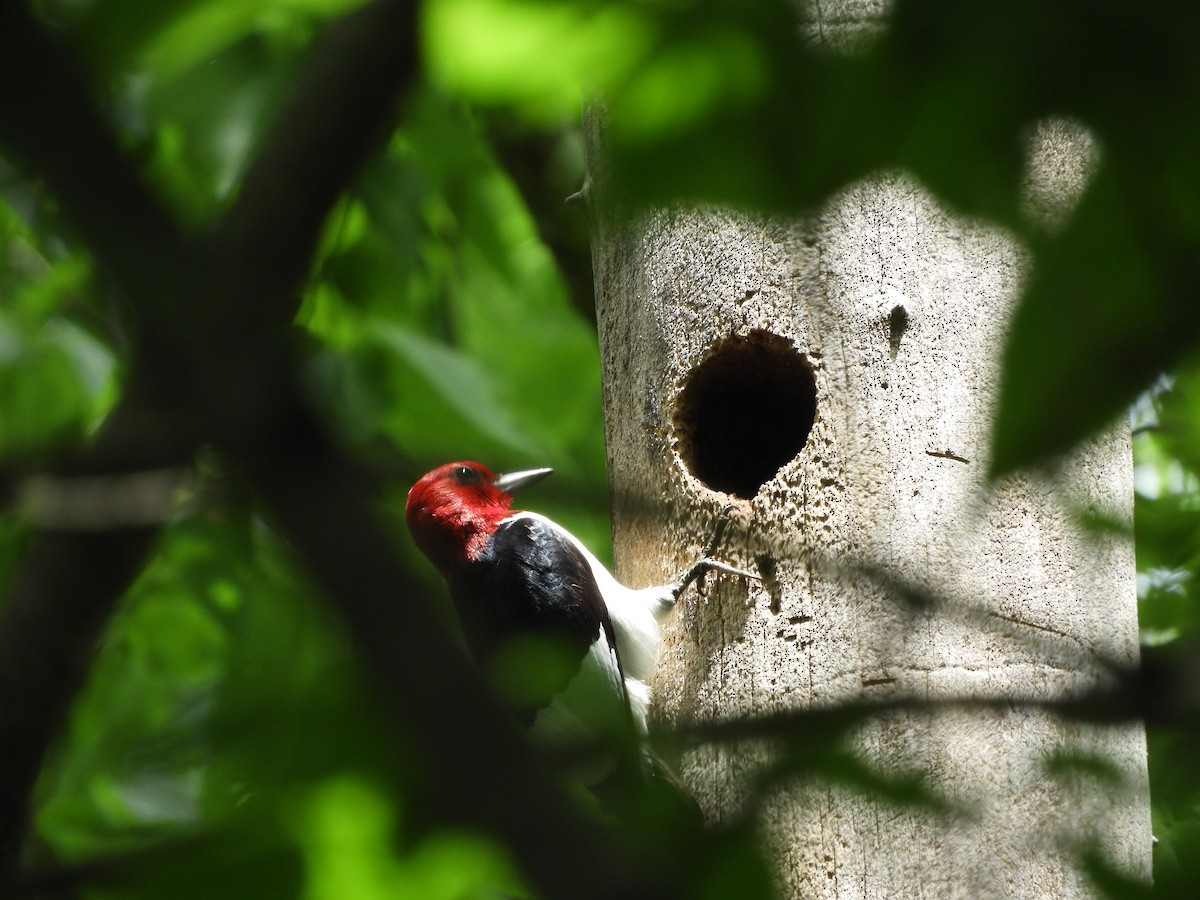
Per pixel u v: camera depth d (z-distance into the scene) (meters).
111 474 3.45
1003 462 3.25
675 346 9.62
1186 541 10.50
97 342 11.98
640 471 9.77
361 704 3.46
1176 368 3.23
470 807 3.36
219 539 10.73
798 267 9.09
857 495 8.64
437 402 12.07
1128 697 3.75
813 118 3.47
